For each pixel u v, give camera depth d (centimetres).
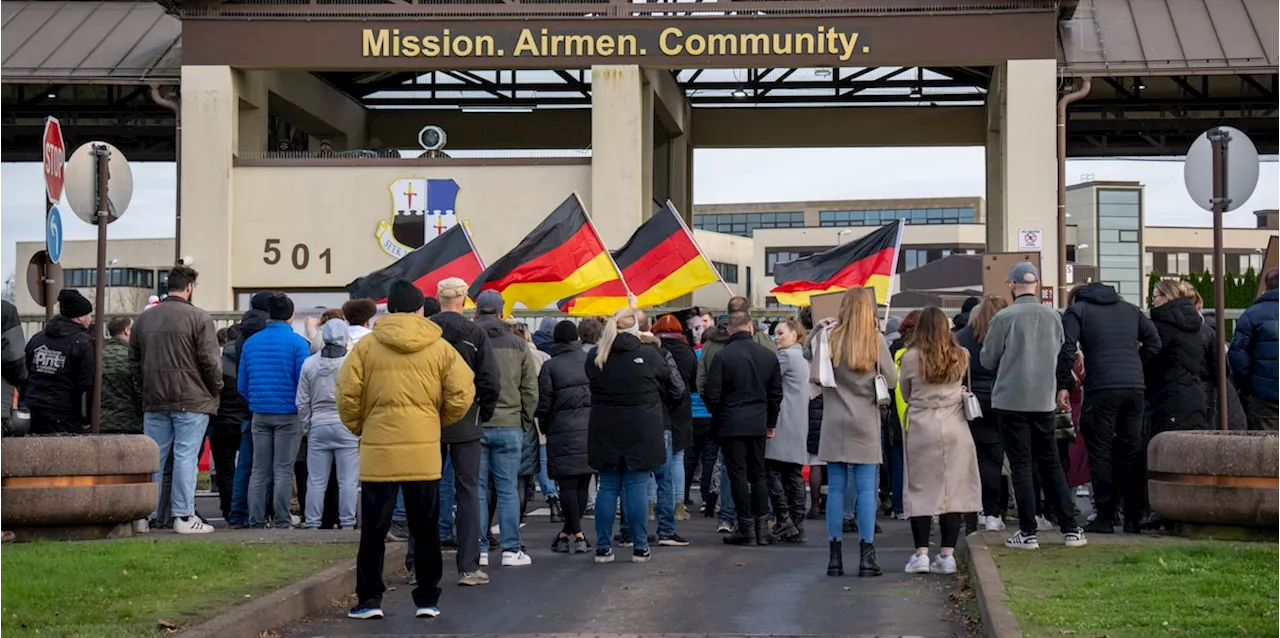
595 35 2623
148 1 2973
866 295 1068
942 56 2603
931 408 1062
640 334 1173
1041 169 2602
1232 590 834
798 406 1316
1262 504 1055
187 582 919
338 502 1348
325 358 1280
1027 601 816
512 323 1520
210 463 2155
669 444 1316
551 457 1224
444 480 1131
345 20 2636
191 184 2667
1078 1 2722
